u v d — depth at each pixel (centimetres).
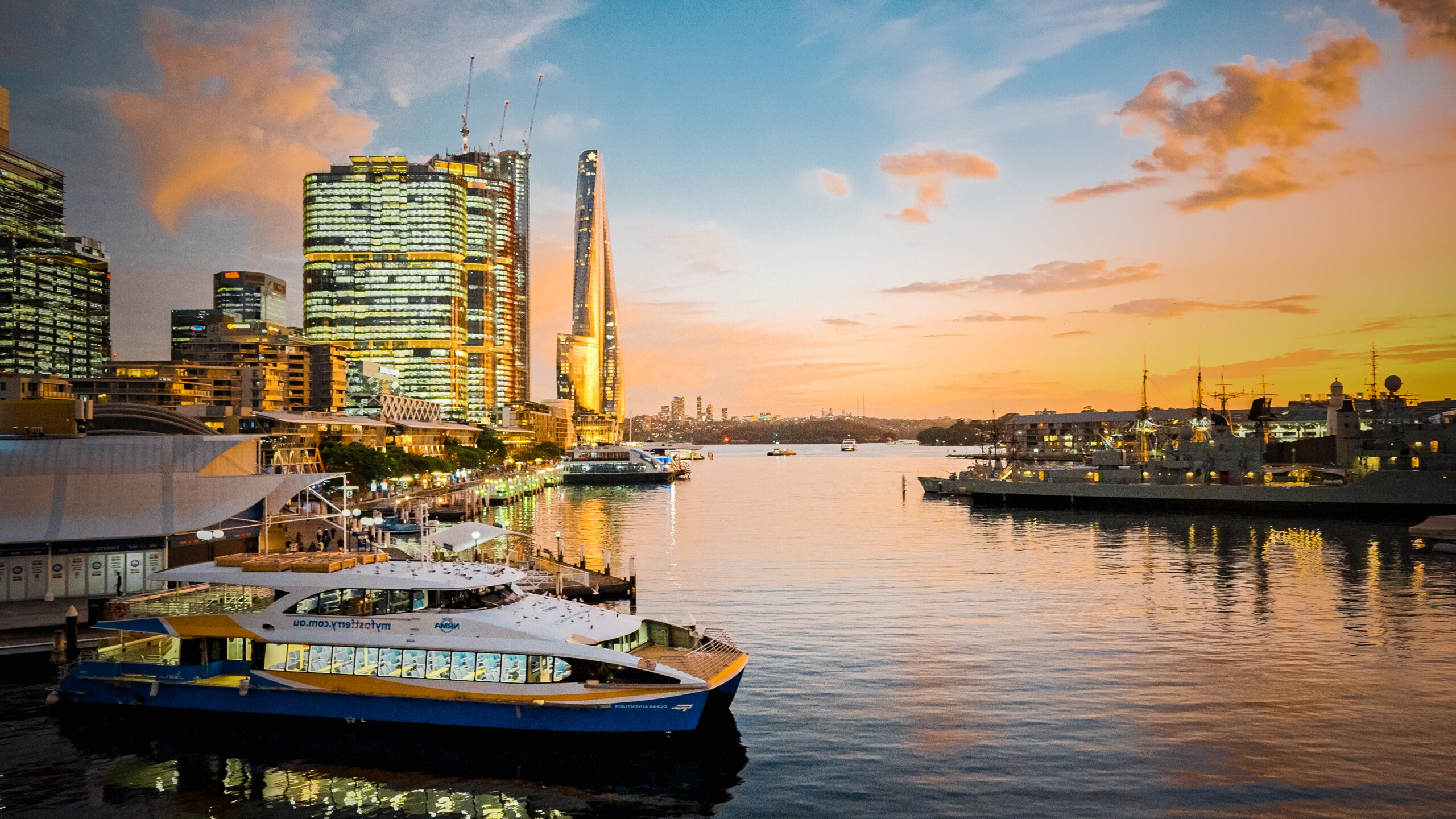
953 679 4709
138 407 10356
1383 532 12119
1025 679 4703
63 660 4550
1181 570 8769
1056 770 3478
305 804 3278
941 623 6156
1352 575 8344
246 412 15325
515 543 9462
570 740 3750
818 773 3481
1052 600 7088
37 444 6116
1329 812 3108
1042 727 3947
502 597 4144
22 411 7269
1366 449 14912
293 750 3744
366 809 3241
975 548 10788
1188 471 15912
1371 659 5106
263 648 4041
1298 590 7525
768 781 3409
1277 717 4075
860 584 7919
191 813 3203
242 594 4138
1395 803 3178
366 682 3875
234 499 6269
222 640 4119
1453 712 4134
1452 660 5081
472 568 4344
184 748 3759
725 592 7500
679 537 12106
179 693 4072
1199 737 3816
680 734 3756
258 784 3434
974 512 16250
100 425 10112
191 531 5962
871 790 3319
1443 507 12888
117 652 4184
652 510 17325
